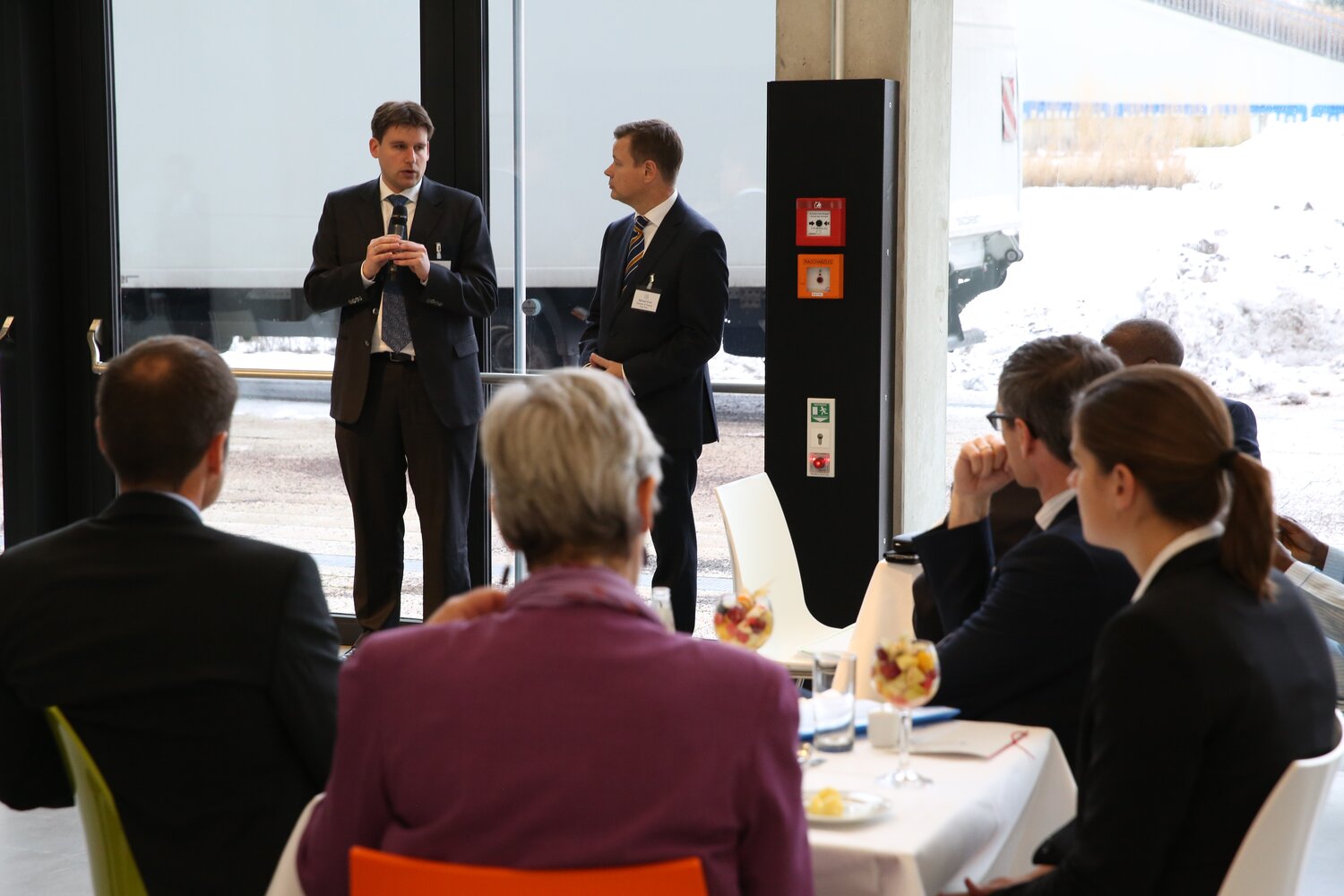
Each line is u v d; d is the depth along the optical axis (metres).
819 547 4.56
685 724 1.37
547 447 1.44
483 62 5.38
